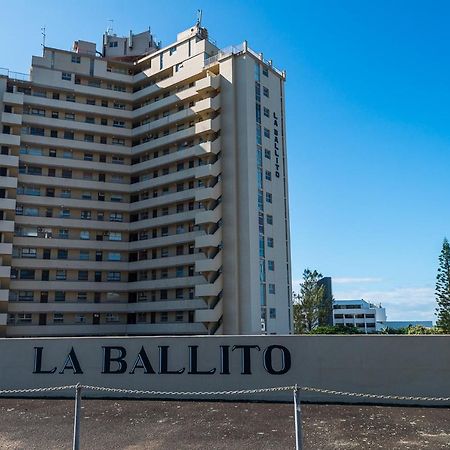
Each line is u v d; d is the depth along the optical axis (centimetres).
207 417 1580
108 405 1814
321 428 1418
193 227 5678
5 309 5472
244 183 5297
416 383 1817
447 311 6619
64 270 5934
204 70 5884
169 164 5988
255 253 5172
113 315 5994
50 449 1220
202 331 5194
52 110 6297
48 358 2088
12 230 5591
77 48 7200
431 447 1213
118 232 6219
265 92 5853
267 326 5159
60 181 6034
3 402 1902
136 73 7025
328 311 8275
